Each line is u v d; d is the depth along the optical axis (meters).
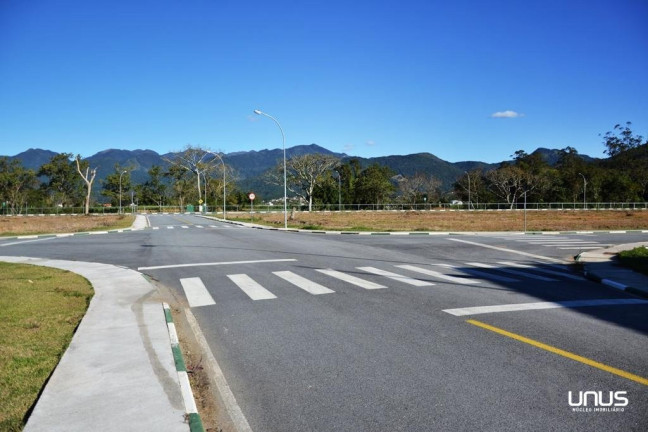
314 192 89.56
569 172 93.69
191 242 21.84
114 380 4.70
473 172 100.94
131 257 16.06
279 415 4.25
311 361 5.57
